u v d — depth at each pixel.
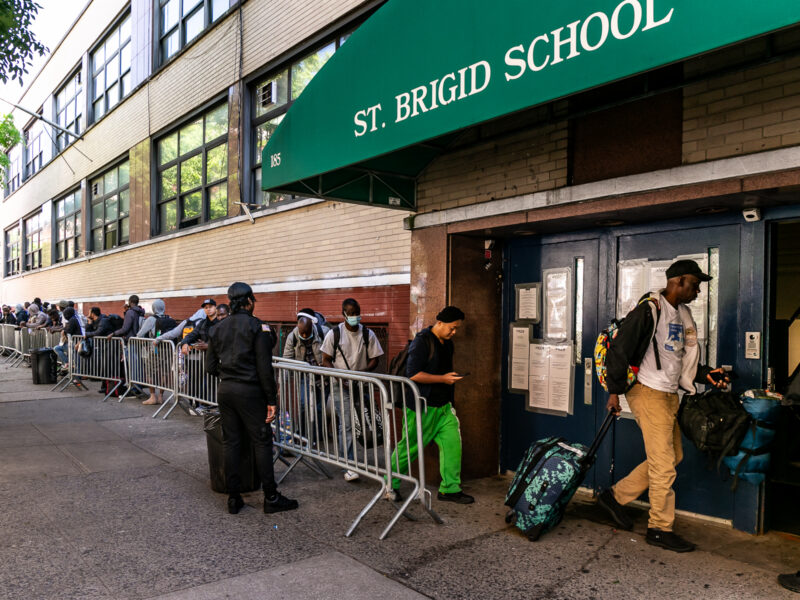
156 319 9.60
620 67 2.91
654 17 2.79
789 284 6.43
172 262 11.87
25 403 9.72
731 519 4.27
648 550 3.91
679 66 4.04
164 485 5.28
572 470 4.02
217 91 10.30
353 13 7.41
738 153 3.67
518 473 4.23
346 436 4.98
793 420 5.00
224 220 9.99
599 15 2.99
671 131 4.07
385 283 6.86
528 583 3.43
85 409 9.16
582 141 4.61
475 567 3.65
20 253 24.45
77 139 17.22
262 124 9.41
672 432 4.04
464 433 5.58
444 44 3.80
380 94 4.25
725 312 4.30
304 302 8.19
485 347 5.75
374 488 5.28
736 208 4.16
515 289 5.74
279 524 4.36
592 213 4.44
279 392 5.62
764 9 2.45
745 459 3.87
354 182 5.62
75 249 18.25
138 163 13.33
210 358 4.75
